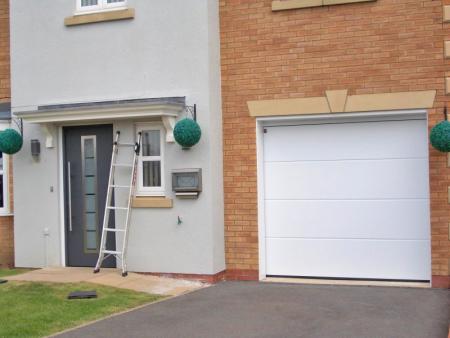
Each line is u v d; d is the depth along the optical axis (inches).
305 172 376.2
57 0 403.9
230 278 381.7
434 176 344.2
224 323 280.1
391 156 360.8
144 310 303.7
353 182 367.6
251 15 377.7
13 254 434.3
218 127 379.6
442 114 344.5
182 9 375.9
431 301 314.3
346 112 359.9
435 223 344.8
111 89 391.2
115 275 376.8
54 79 404.2
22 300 317.4
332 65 362.3
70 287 345.4
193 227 371.9
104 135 402.0
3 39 439.2
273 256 382.0
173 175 372.5
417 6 348.2
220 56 384.5
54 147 407.5
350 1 357.7
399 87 350.9
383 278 362.3
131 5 388.2
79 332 267.1
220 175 380.8
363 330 265.4
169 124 373.4
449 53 341.7
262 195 381.4
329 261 371.9
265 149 383.6
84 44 398.0
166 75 378.9
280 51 371.9
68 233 409.4
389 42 352.8
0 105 436.8
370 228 364.5
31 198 413.7
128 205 379.9
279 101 371.2
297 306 309.0
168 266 377.4
